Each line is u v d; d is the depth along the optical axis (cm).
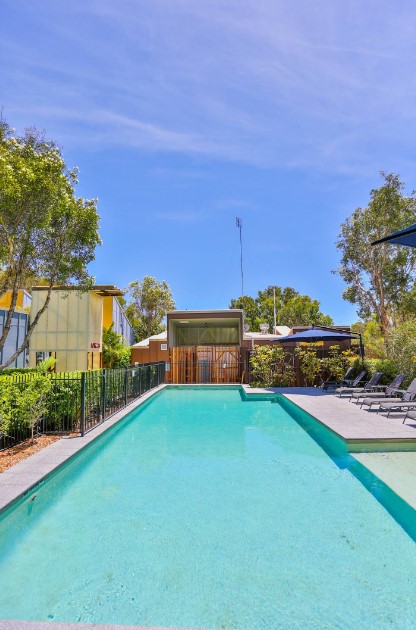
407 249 1962
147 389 1612
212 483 585
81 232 1123
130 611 306
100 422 921
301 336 1586
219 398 1588
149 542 412
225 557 382
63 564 373
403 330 1453
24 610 309
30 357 1719
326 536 421
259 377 1823
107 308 2222
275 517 468
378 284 2053
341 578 346
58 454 641
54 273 1114
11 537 427
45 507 504
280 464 677
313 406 1140
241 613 302
